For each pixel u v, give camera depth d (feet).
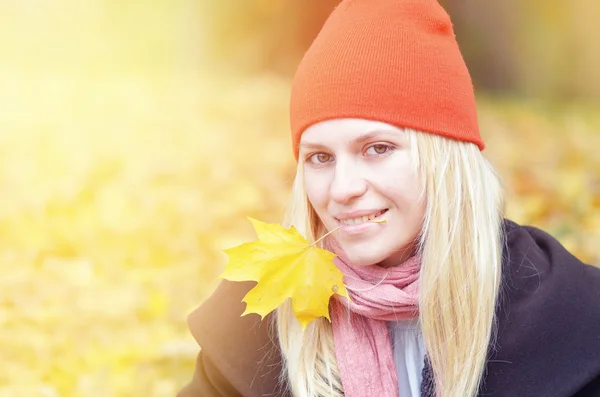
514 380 6.49
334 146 6.27
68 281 12.60
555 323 6.56
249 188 17.44
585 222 14.92
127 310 11.82
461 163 6.54
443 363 6.55
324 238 7.09
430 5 6.61
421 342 6.92
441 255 6.40
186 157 19.88
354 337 6.69
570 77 43.73
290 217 7.19
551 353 6.48
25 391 9.86
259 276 6.17
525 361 6.51
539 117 29.60
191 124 24.18
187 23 41.93
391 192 6.23
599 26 42.86
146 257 13.73
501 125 26.91
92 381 10.13
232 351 7.11
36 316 11.42
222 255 14.01
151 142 21.52
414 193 6.31
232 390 7.22
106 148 20.38
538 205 15.56
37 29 39.50
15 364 10.39
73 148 20.06
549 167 19.54
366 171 6.24
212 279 13.14
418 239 6.67
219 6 41.96
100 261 13.38
